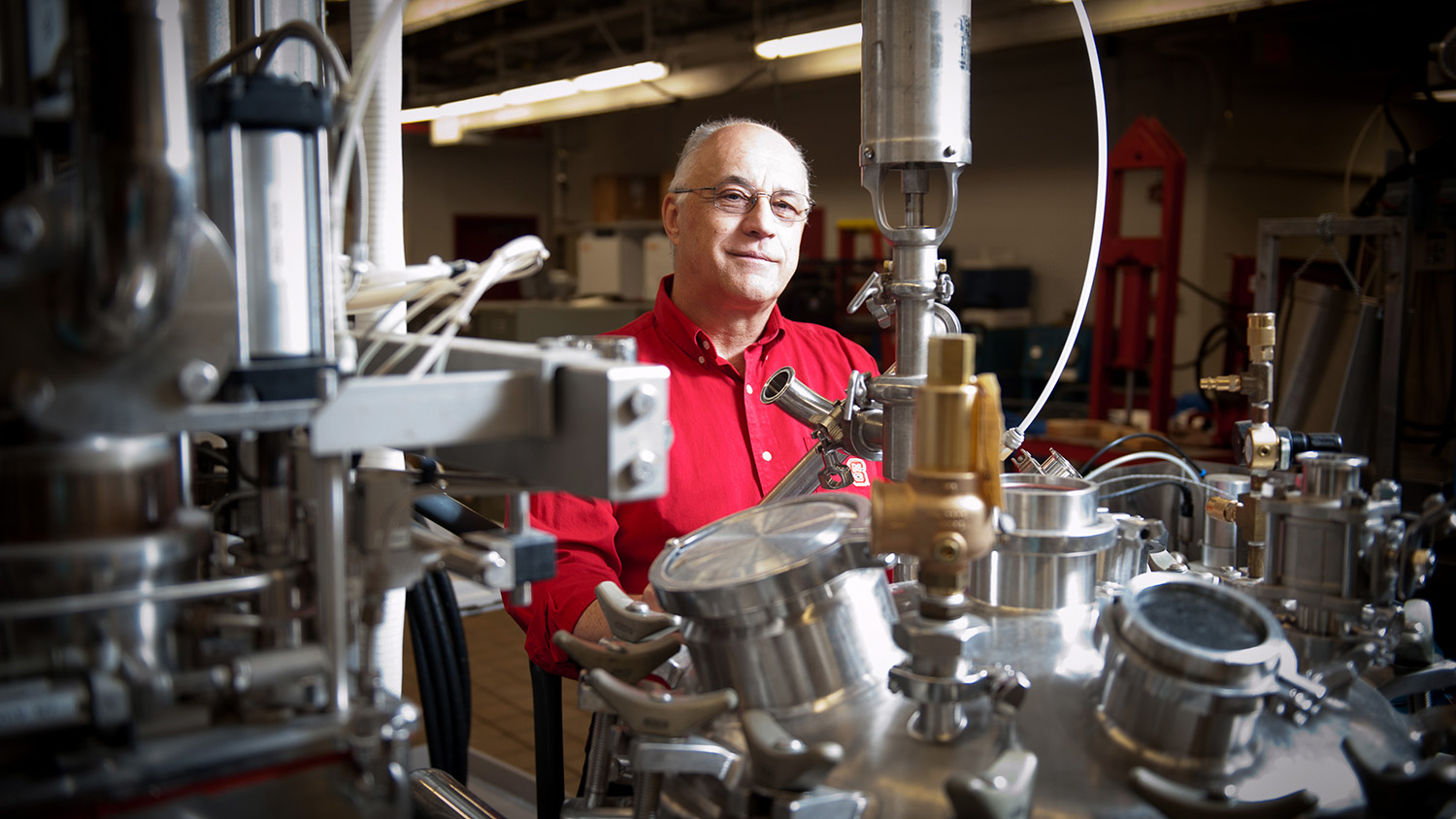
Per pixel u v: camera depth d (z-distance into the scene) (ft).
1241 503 3.06
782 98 26.94
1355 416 8.71
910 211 2.85
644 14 20.30
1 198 2.14
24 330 1.67
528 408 2.07
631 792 3.33
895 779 1.99
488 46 21.29
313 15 3.50
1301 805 1.81
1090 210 21.80
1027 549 2.47
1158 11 14.21
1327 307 8.78
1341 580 2.49
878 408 2.96
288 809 1.92
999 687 2.00
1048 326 19.69
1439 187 9.14
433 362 2.46
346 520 2.20
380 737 1.96
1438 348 10.52
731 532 2.57
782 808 1.85
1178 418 13.58
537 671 4.24
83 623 1.86
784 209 5.14
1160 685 1.99
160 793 1.79
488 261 2.42
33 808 1.69
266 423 1.88
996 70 23.41
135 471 1.91
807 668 2.19
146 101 1.60
